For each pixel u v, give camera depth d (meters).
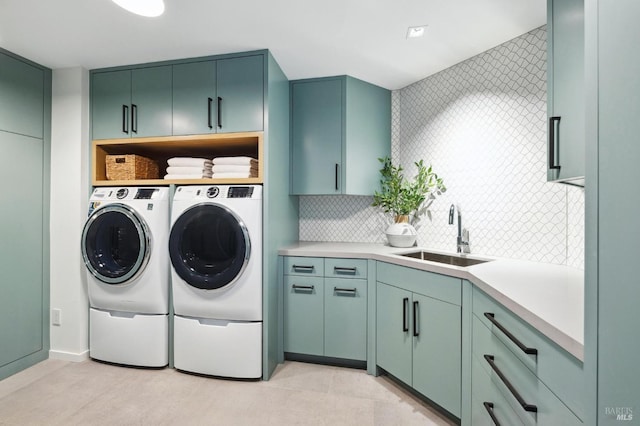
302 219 3.00
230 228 2.04
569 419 0.80
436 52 2.13
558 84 1.19
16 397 1.86
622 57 0.60
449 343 1.63
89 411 1.73
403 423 1.67
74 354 2.29
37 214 2.26
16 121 2.13
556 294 1.15
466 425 1.53
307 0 1.59
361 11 1.68
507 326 1.17
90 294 2.23
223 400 1.85
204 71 2.15
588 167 0.64
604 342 0.62
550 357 0.89
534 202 1.88
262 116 2.07
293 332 2.31
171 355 2.19
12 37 1.92
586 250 0.64
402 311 1.93
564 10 1.15
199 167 2.21
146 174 2.44
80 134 2.30
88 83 2.35
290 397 1.89
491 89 2.08
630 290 0.59
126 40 1.96
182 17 1.72
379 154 2.67
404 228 2.43
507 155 2.00
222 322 2.08
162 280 2.15
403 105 2.72
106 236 2.27
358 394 1.93
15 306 2.13
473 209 2.18
